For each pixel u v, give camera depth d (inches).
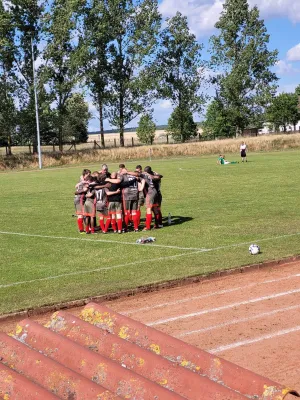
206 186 1125.7
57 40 2605.8
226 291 393.4
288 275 429.7
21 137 2684.5
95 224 705.6
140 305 371.9
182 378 165.6
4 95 2603.3
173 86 3206.2
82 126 3779.5
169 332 313.7
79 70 2763.3
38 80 2605.8
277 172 1360.7
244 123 3292.3
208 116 3415.4
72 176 1660.9
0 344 194.9
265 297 372.2
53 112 2655.0
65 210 893.8
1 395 162.1
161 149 2453.2
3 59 2556.6
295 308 345.4
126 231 670.5
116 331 201.6
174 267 462.3
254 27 3193.9
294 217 706.2
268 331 307.4
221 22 3198.8
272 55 3198.8
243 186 1090.7
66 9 2613.2
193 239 593.3
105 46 2837.1
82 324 203.0
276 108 3868.1
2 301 389.1
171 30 3154.5
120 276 443.5
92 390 157.5
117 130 3029.0
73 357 181.5
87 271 469.7
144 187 668.1
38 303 376.5
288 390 155.3
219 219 721.0
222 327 317.4
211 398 155.6
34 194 1164.5
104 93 2920.8
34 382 170.9
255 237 585.9
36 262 520.1
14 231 711.1
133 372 166.7
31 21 2591.0
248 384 161.3
